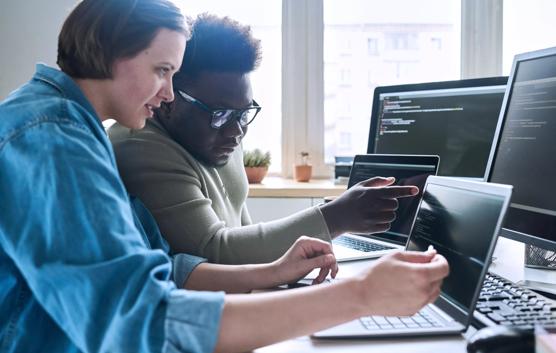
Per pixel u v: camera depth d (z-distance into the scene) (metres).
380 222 1.01
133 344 0.58
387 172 1.28
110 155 0.72
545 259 1.02
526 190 0.91
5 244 0.60
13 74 2.23
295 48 2.30
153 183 1.00
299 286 0.91
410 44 2.33
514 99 0.98
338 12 2.32
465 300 0.68
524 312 0.70
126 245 0.61
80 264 0.59
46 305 0.59
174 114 1.07
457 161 1.36
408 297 0.60
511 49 2.26
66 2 2.19
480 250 0.68
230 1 2.30
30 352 0.65
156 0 0.78
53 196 0.60
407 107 1.47
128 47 0.76
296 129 2.35
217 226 1.01
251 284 0.88
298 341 0.67
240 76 1.08
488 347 0.52
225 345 0.60
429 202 0.91
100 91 0.80
